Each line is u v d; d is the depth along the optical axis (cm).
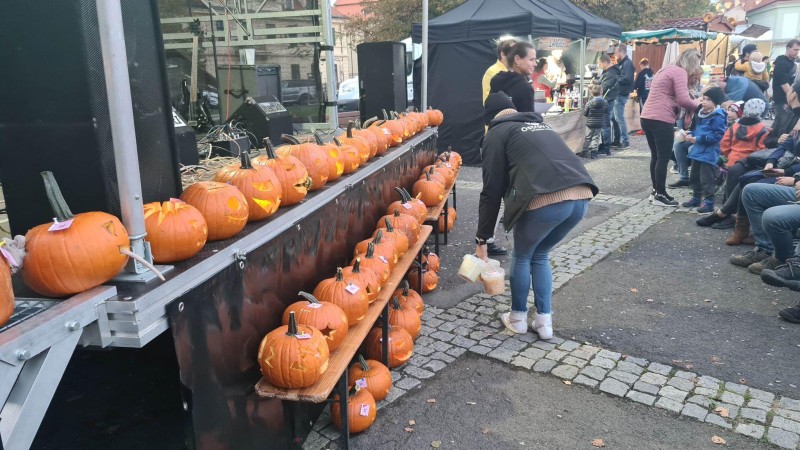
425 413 324
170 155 235
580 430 306
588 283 512
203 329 206
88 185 198
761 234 529
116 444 222
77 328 161
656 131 732
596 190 363
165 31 765
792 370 358
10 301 151
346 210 383
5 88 195
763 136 651
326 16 688
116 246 177
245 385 240
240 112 563
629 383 349
